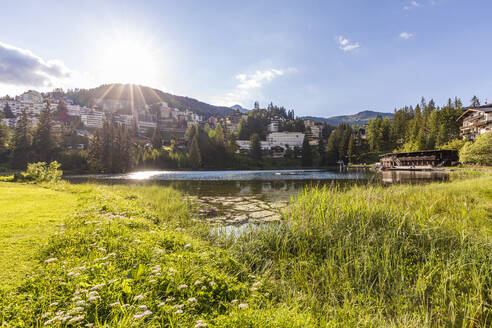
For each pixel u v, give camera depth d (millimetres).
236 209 12500
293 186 24594
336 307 3896
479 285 4086
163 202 12656
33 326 2400
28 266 3943
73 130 99688
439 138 69125
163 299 3160
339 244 5918
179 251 4988
